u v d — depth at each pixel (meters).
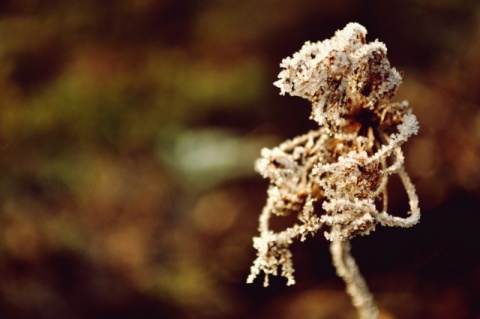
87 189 0.60
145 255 0.52
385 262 0.43
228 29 0.74
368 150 0.23
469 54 0.57
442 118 0.50
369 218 0.22
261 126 0.66
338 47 0.22
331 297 0.44
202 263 0.52
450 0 0.65
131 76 0.72
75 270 0.48
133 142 0.66
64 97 0.68
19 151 0.64
